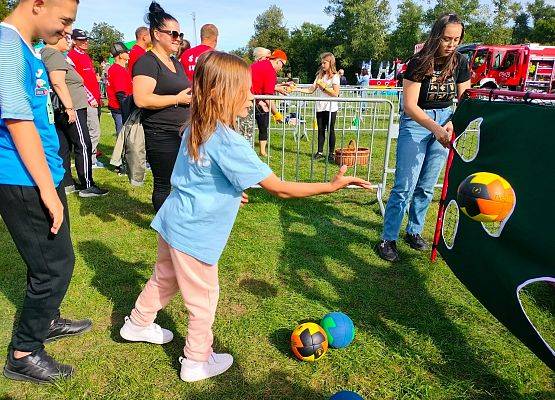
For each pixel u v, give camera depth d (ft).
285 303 9.89
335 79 25.50
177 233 6.56
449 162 9.85
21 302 9.78
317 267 11.75
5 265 11.48
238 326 8.98
